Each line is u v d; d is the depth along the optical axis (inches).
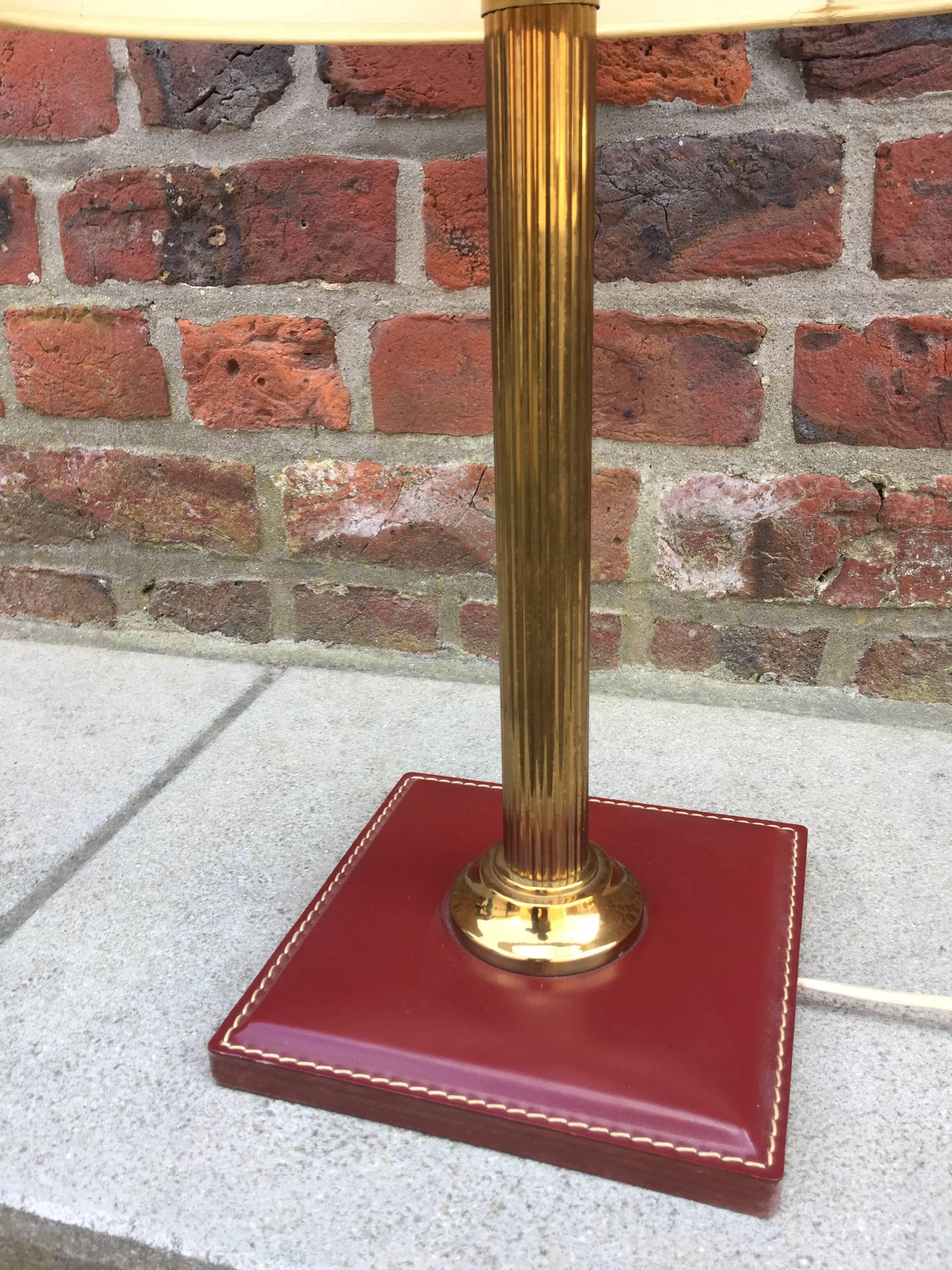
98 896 28.8
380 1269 18.3
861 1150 20.5
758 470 36.9
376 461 40.3
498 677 42.2
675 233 34.6
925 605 36.9
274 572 43.2
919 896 28.0
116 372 41.4
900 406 34.8
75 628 46.4
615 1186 20.0
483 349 37.6
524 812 24.0
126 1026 24.1
